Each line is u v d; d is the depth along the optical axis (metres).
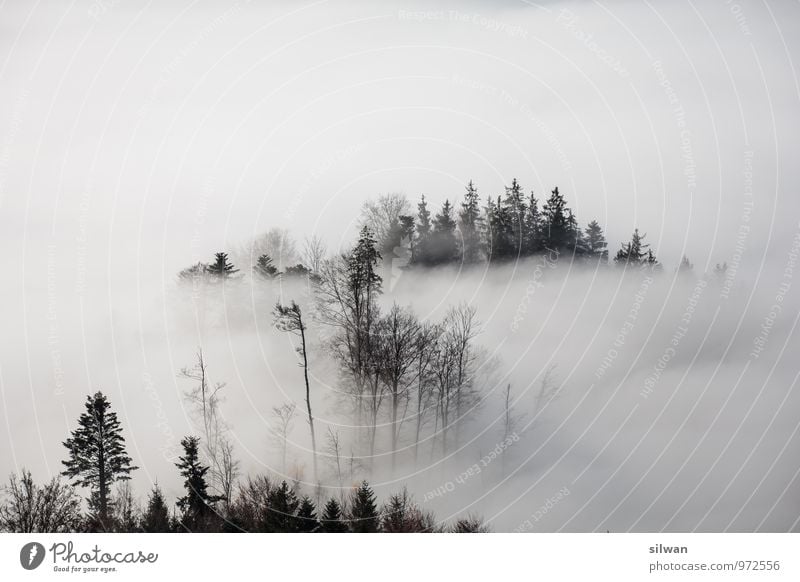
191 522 33.44
